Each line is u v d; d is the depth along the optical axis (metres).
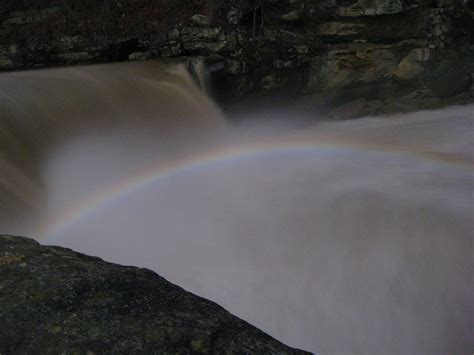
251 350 2.39
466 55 17.84
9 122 10.62
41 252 3.19
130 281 2.90
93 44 17.88
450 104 17.42
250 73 17.16
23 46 18.20
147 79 15.05
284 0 17.06
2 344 2.35
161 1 17.42
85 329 2.43
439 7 17.30
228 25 16.70
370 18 17.38
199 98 16.02
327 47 17.77
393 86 18.12
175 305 2.68
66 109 12.27
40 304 2.60
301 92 18.06
